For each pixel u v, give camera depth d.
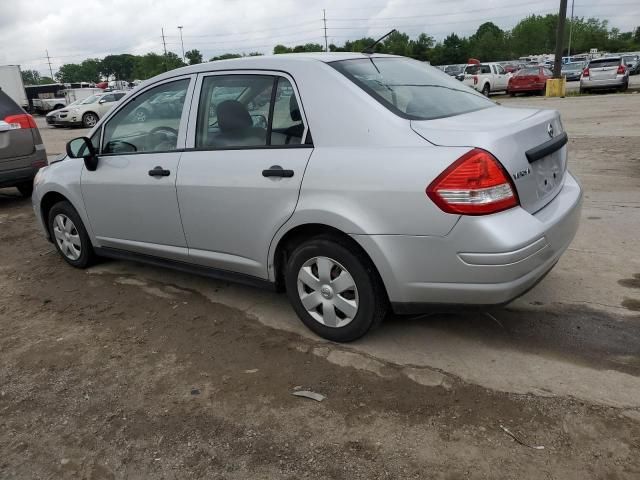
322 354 3.43
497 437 2.63
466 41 90.81
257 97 3.57
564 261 4.65
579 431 2.64
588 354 3.26
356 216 3.06
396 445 2.63
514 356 3.29
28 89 43.06
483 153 2.79
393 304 3.16
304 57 3.51
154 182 4.06
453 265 2.89
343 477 2.47
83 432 2.89
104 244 4.78
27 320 4.23
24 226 7.04
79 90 38.31
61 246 5.28
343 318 3.44
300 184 3.26
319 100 3.29
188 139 3.91
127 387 3.25
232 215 3.66
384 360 3.32
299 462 2.58
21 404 3.16
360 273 3.22
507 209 2.88
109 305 4.38
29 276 5.17
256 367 3.36
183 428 2.87
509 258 2.80
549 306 3.87
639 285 4.11
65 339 3.87
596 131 11.89
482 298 2.91
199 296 4.44
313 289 3.48
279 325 3.85
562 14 22.88
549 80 23.19
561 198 3.40
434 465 2.50
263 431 2.80
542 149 3.13
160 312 4.20
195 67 3.95
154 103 4.16
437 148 2.89
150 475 2.57
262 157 3.48
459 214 2.80
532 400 2.88
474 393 2.96
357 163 3.08
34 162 7.85
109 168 4.43
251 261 3.71
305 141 3.32
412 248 2.96
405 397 2.97
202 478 2.53
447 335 3.57
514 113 3.44
